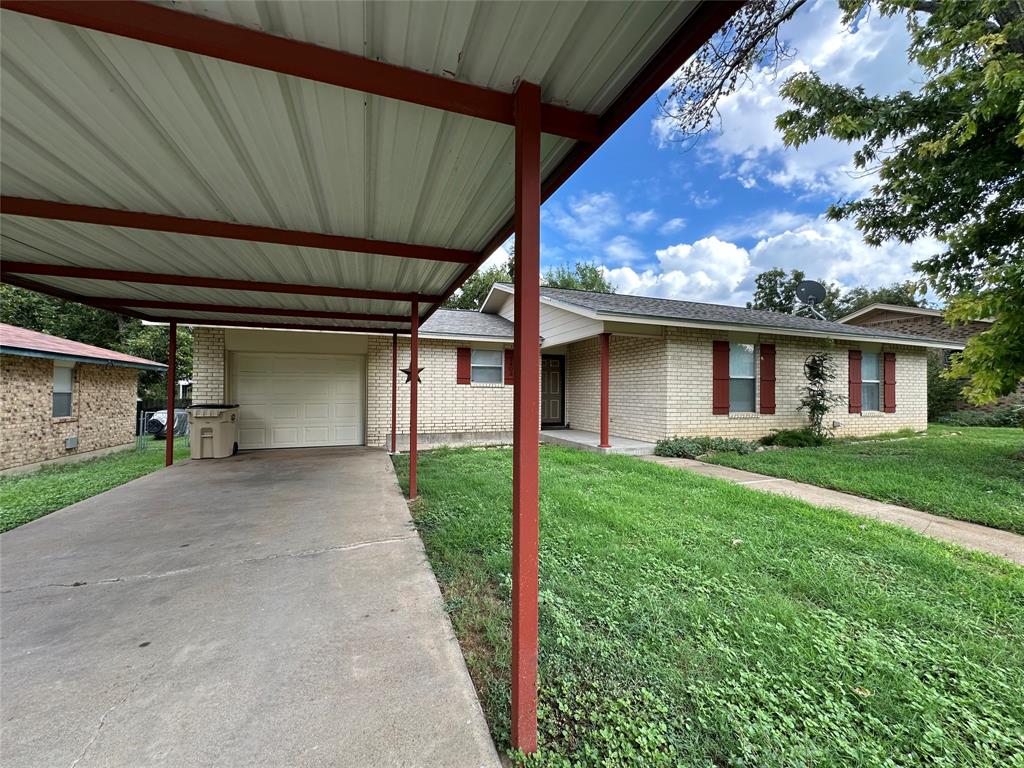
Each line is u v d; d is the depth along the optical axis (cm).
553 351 1159
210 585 259
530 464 154
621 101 172
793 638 204
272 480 550
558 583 258
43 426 750
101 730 148
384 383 897
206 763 137
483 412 991
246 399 821
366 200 272
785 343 896
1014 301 541
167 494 477
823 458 665
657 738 148
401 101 177
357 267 413
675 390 799
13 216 280
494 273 2225
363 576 272
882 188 750
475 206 280
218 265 404
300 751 142
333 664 186
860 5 641
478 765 139
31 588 254
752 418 860
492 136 203
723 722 156
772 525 359
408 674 180
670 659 191
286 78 163
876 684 175
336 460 701
